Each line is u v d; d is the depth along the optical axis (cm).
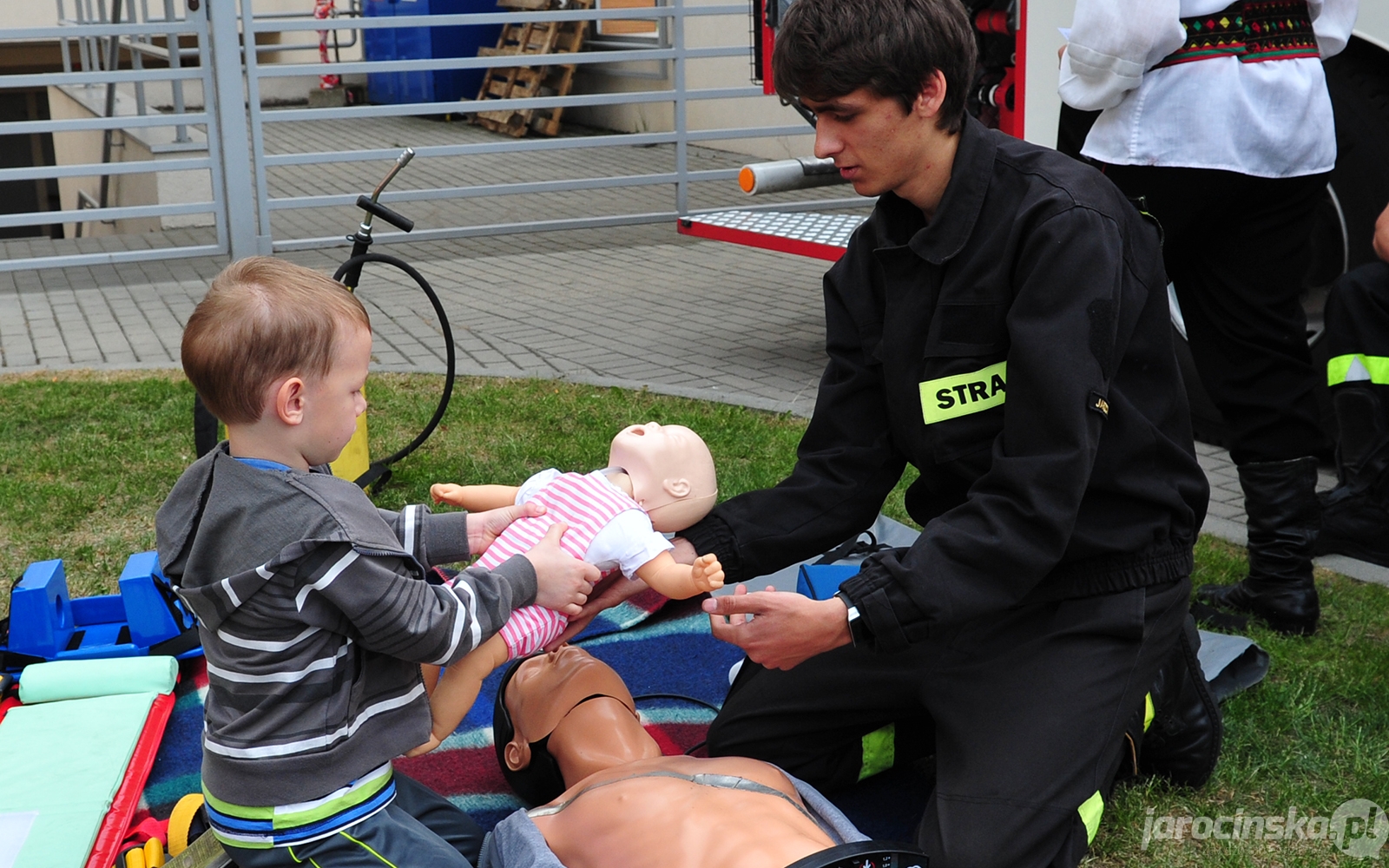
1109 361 214
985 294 221
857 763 257
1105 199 220
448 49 1538
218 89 800
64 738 267
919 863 190
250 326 191
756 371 580
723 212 638
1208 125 314
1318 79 321
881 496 262
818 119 220
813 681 246
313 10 1606
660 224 970
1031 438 212
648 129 1392
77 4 1228
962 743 221
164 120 805
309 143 1391
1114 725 221
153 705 285
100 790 247
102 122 791
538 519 237
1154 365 232
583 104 895
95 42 1159
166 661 295
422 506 241
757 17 631
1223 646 307
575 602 227
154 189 1017
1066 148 453
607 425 498
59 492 428
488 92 1530
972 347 224
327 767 198
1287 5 319
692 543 251
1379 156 431
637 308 707
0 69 1540
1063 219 213
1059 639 226
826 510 256
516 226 886
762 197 1059
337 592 190
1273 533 334
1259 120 312
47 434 491
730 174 946
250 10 791
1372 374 337
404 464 455
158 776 272
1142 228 229
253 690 195
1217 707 261
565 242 909
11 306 718
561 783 247
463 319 682
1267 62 316
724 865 188
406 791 223
